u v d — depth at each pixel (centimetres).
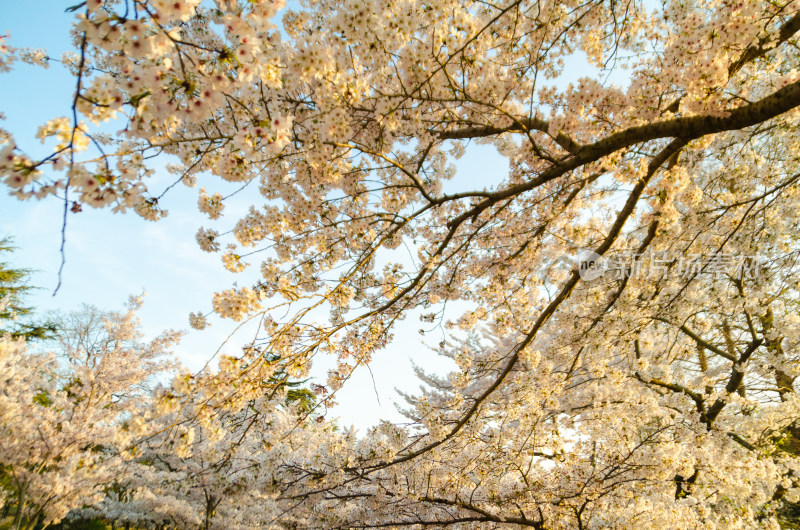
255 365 247
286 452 528
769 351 764
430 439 489
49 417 822
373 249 302
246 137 188
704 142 324
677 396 638
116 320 959
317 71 239
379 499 519
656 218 384
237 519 964
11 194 135
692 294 577
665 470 482
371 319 385
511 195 317
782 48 459
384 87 306
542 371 462
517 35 384
